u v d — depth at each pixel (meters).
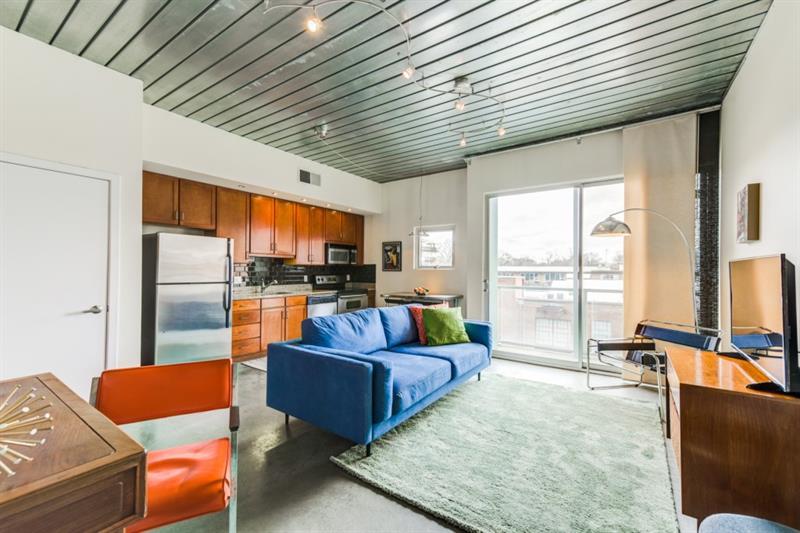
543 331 4.28
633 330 3.44
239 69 2.62
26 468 0.69
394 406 2.17
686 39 2.25
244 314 4.33
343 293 5.73
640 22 2.08
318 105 3.21
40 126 2.36
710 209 3.18
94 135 2.59
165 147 3.29
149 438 2.32
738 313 1.88
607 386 3.35
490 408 2.80
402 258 5.82
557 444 2.23
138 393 1.37
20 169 2.29
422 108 3.27
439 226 5.44
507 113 3.37
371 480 1.84
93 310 2.60
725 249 2.96
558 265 4.15
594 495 1.73
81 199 2.55
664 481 1.84
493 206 4.64
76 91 2.50
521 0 1.90
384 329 3.25
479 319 4.62
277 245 4.85
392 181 5.96
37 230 2.36
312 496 1.74
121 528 0.74
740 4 1.93
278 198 4.85
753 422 1.33
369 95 3.01
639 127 3.46
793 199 1.68
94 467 0.70
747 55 2.36
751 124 2.28
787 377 1.33
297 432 2.43
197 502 1.06
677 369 1.77
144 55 2.48
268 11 2.00
